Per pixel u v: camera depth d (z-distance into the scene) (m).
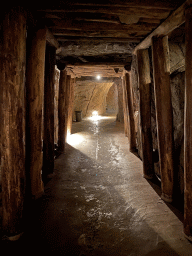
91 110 14.15
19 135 1.93
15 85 1.88
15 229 1.92
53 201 2.65
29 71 2.46
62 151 5.09
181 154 2.73
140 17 2.42
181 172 2.68
